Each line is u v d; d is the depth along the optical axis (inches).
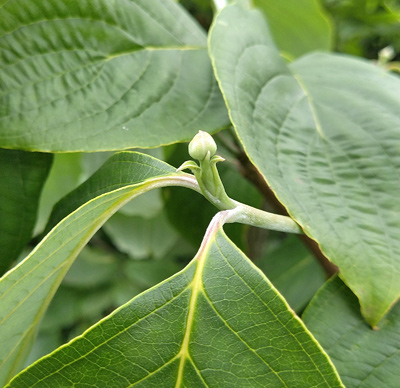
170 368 6.0
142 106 8.0
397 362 6.9
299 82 8.5
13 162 8.2
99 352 6.0
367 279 6.8
